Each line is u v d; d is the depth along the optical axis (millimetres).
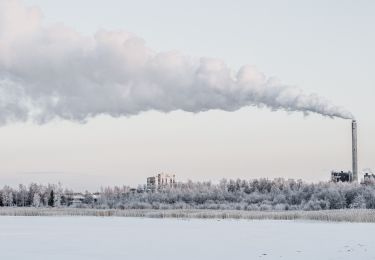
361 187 139500
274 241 50250
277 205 145125
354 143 162500
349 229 65312
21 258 40000
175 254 41344
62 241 53375
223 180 174375
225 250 43406
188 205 169125
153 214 119688
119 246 47812
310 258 36781
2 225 84375
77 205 185875
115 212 133875
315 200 142375
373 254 38375
